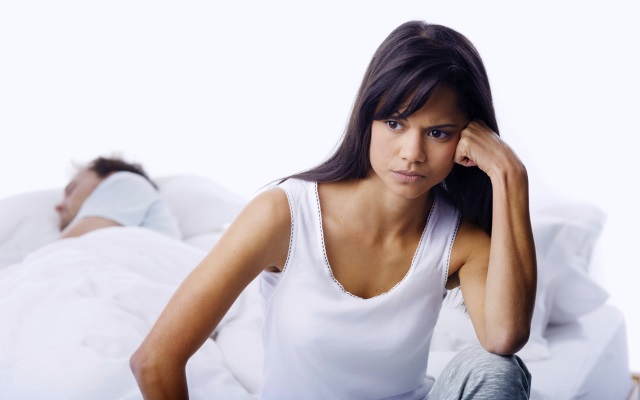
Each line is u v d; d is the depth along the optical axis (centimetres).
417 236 136
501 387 122
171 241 229
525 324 127
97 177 270
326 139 299
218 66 306
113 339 166
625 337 225
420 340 138
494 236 129
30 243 261
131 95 311
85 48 306
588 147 269
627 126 265
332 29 292
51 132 308
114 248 214
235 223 128
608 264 279
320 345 132
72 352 159
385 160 119
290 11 296
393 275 135
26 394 148
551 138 270
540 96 268
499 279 127
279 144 305
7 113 304
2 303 186
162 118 312
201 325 124
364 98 118
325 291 131
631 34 260
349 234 132
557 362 191
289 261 130
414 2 280
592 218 223
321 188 133
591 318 224
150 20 306
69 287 189
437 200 139
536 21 265
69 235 254
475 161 126
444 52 114
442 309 202
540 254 203
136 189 263
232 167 311
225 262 125
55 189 285
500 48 268
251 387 169
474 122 125
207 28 304
